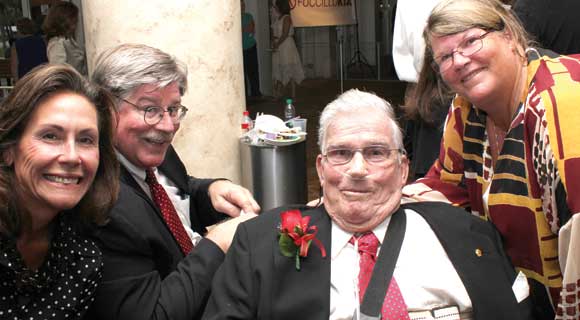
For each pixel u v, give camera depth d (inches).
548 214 73.5
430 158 138.3
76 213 71.2
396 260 76.1
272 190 158.6
